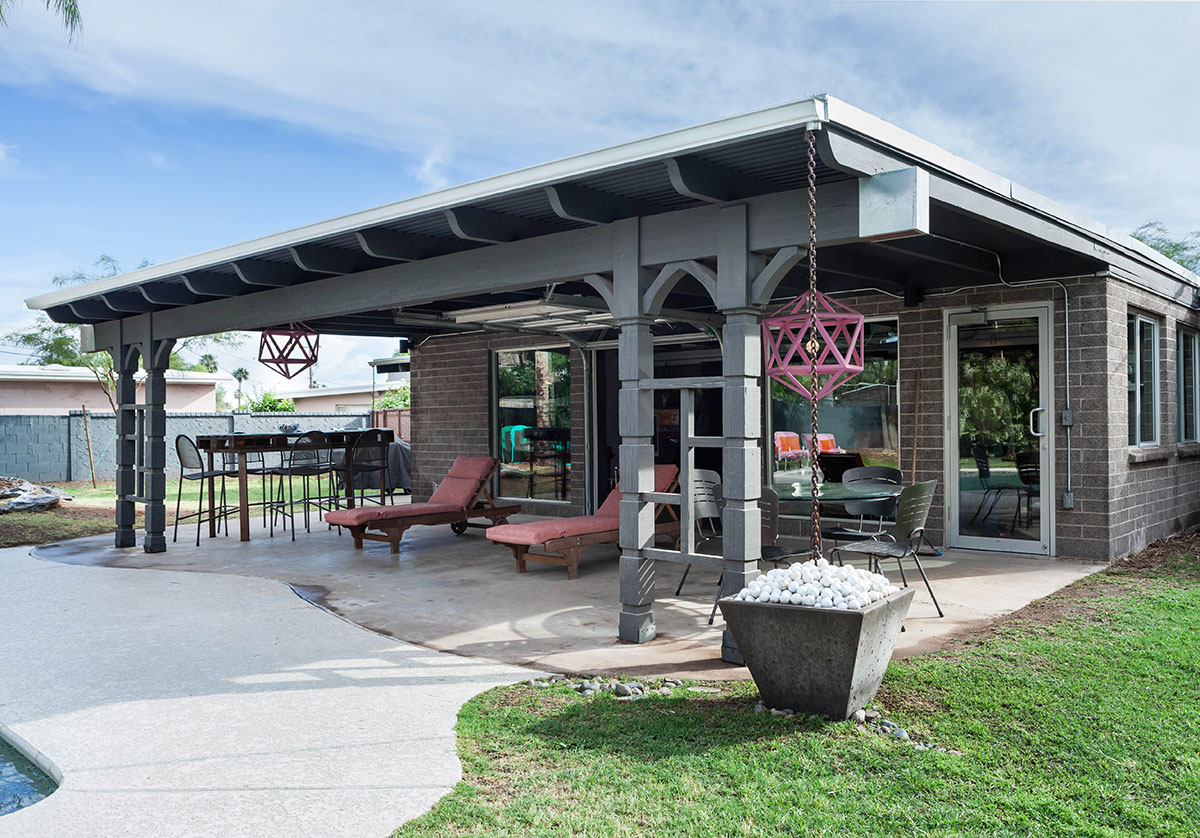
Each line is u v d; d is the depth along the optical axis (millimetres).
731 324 4723
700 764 3227
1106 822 2723
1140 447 8078
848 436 8508
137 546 9688
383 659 4859
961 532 7898
